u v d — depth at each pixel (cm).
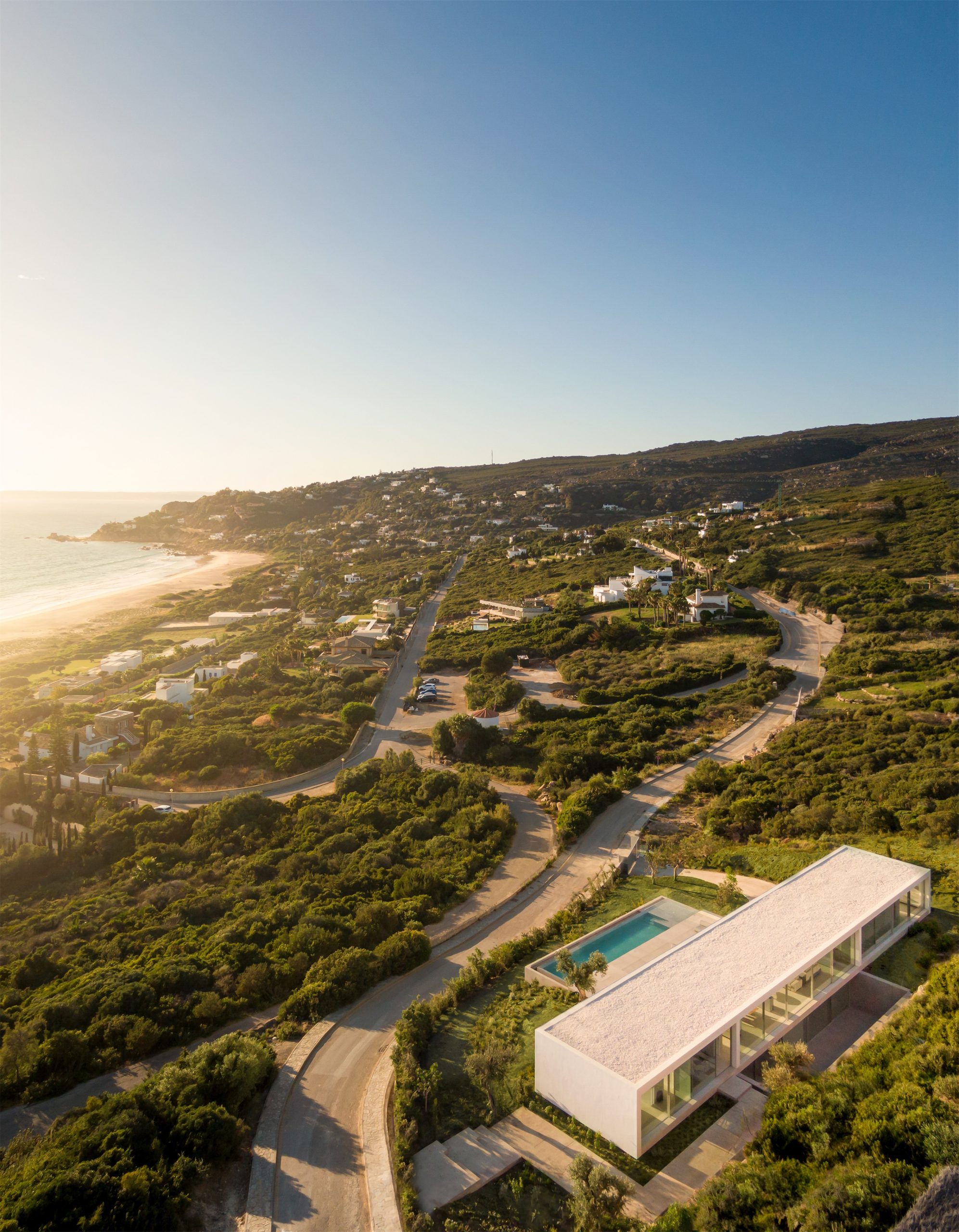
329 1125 2939
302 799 7312
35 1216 2266
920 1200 1564
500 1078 3055
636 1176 2505
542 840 6088
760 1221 2117
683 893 4694
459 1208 2453
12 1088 3366
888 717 7894
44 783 7969
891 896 3625
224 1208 2552
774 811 5869
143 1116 2783
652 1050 2711
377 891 5272
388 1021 3691
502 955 4050
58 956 4769
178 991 4053
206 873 5984
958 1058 2542
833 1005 3381
